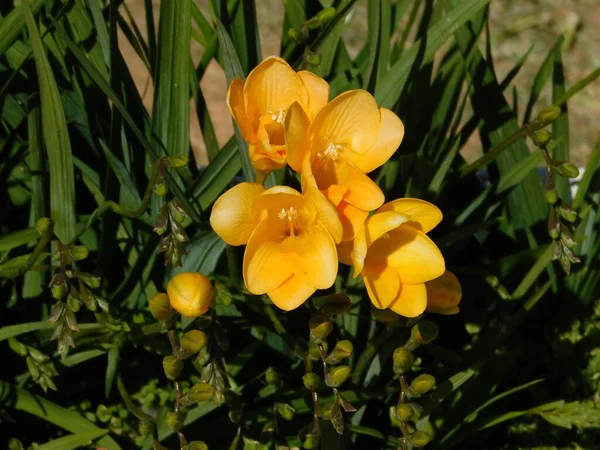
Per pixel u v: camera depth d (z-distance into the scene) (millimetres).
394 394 623
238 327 630
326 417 520
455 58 648
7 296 621
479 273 601
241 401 608
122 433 604
